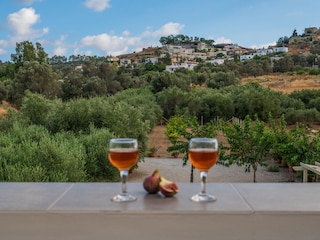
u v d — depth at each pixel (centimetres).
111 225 136
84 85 3212
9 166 543
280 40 6612
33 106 1003
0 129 959
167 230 135
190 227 135
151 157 1287
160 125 2291
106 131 859
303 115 2222
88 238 136
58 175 569
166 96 2409
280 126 985
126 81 3475
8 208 138
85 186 168
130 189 163
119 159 144
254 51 6531
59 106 987
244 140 773
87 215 136
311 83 2897
